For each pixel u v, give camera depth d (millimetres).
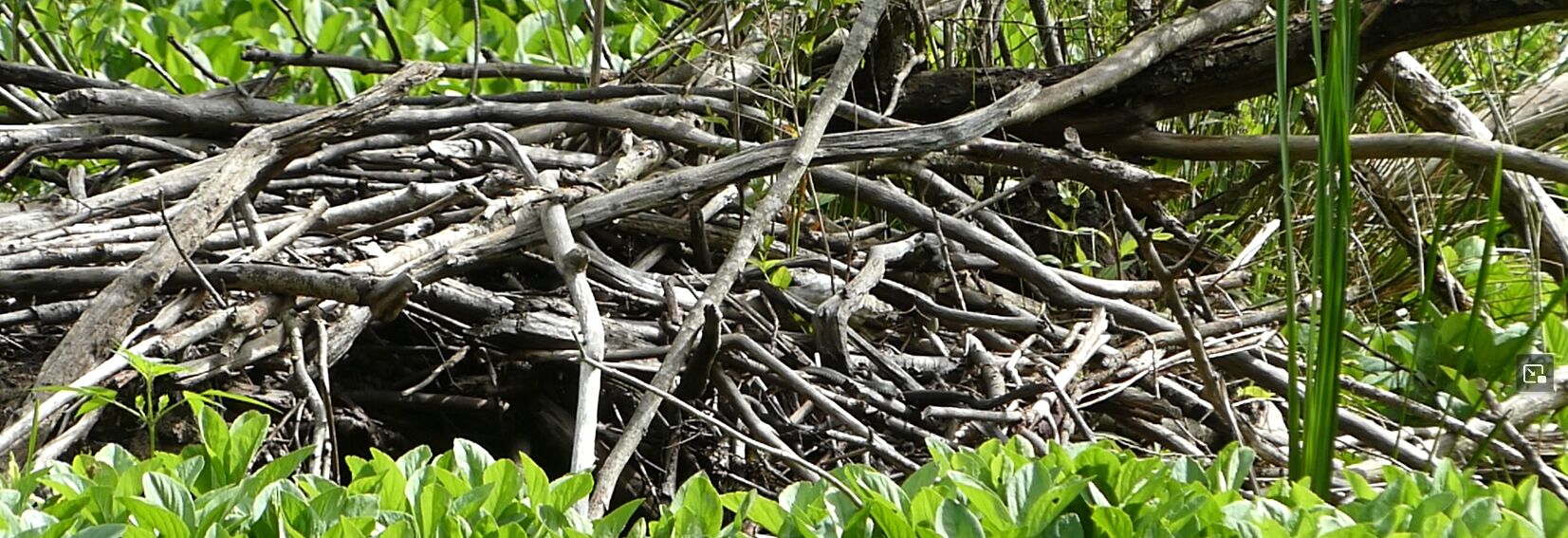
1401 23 3299
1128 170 3098
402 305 2305
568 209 2699
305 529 1511
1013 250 3029
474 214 2854
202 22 5438
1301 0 3584
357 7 5473
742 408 2430
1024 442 1979
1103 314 2902
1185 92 3529
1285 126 1904
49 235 2549
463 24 5305
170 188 2773
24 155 2879
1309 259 4055
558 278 2934
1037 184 3762
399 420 2738
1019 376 2785
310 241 2701
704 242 2980
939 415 2436
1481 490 1766
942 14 3859
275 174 2631
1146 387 2850
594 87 3324
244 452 1769
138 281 2225
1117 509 1515
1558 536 1607
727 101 3365
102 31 4594
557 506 1687
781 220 3262
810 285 2920
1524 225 3455
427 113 3027
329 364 2449
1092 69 3367
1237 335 3064
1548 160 3148
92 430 2365
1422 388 2709
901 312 2898
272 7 5301
